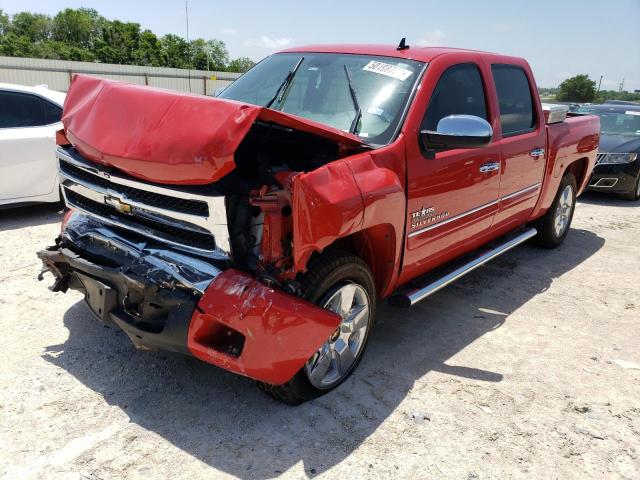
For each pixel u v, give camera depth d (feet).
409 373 11.82
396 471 8.90
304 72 13.19
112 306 9.77
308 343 9.13
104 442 9.06
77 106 10.48
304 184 8.63
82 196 10.84
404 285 13.00
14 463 8.46
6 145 19.80
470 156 12.88
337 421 10.02
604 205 30.86
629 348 13.62
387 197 10.10
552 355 13.05
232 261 9.18
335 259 9.88
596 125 21.42
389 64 12.53
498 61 15.01
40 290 14.48
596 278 18.56
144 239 9.89
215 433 9.46
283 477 8.59
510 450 9.59
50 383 10.49
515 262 19.83
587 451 9.68
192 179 8.57
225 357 8.75
